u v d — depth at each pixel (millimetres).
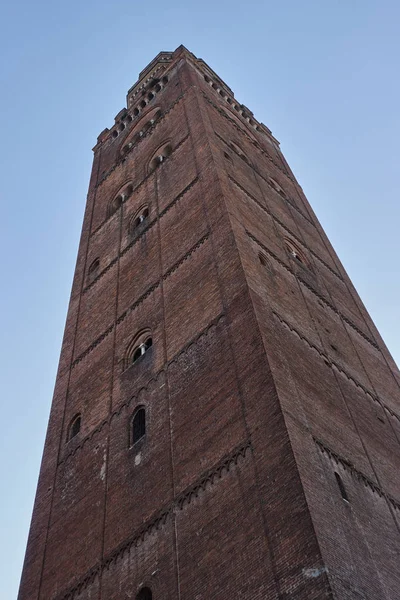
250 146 52969
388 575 21656
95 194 53719
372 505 24641
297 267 38844
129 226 44156
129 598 23969
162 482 26281
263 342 26734
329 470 23797
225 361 27656
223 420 25656
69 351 39562
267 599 19594
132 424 30453
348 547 20875
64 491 31375
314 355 31000
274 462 22594
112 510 27766
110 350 35906
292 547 20094
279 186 50469
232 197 38250
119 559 25609
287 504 21172
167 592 22719
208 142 42938
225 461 24234
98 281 42500
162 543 24328
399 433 32344
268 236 38656
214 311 30328
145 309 35438
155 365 31500
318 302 37250
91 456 31375
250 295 29219
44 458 34250
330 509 21688
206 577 21828
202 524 23359
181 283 34094
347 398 30516
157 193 43750
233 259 31953
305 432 24250
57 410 36375
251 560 20875
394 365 38750
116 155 56594
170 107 53375
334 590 18578
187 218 38031
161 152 48438
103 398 33562
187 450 26250
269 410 24266
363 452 27422
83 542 27891
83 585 26203
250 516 21938
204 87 56531
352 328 38406
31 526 31422
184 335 31016
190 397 28031
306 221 48500
